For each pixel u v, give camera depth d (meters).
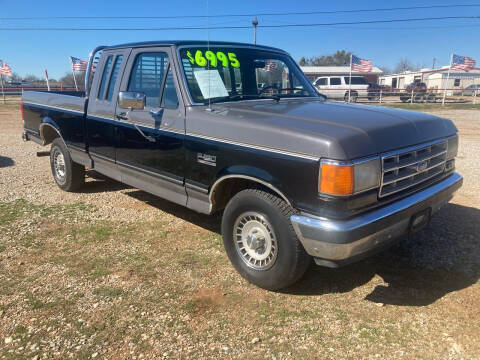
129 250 4.29
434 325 3.04
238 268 3.69
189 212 5.45
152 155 4.36
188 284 3.62
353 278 3.74
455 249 4.27
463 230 4.74
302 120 3.32
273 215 3.23
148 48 4.45
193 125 3.81
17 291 3.50
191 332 2.98
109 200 5.93
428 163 3.57
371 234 2.97
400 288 3.56
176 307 3.28
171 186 4.22
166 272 3.83
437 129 3.71
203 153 3.74
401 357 2.71
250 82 4.51
